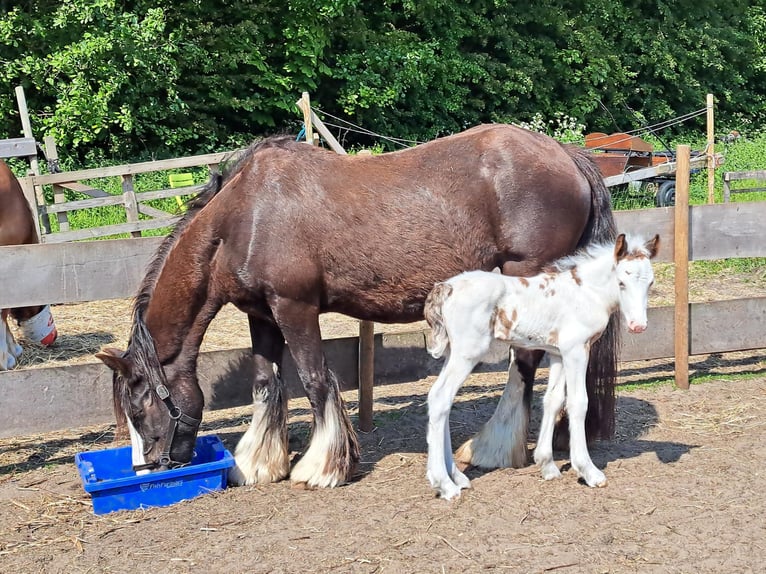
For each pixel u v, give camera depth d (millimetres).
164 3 14531
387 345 5273
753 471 4246
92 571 3395
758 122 23375
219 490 4215
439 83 17719
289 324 4188
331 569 3332
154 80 13797
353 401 5812
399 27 18453
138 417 4156
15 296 4621
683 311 5711
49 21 13188
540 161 4250
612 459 4492
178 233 4305
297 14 15219
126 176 10180
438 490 4004
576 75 19922
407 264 4191
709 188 11758
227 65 15070
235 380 5020
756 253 6016
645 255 3803
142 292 4285
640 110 21547
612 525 3664
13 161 13062
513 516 3779
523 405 4426
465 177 4219
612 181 11312
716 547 3438
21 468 4652
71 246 4707
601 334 4129
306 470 4238
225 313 8117
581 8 21047
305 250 4117
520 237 4219
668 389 5770
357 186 4195
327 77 16531
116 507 4000
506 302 3947
